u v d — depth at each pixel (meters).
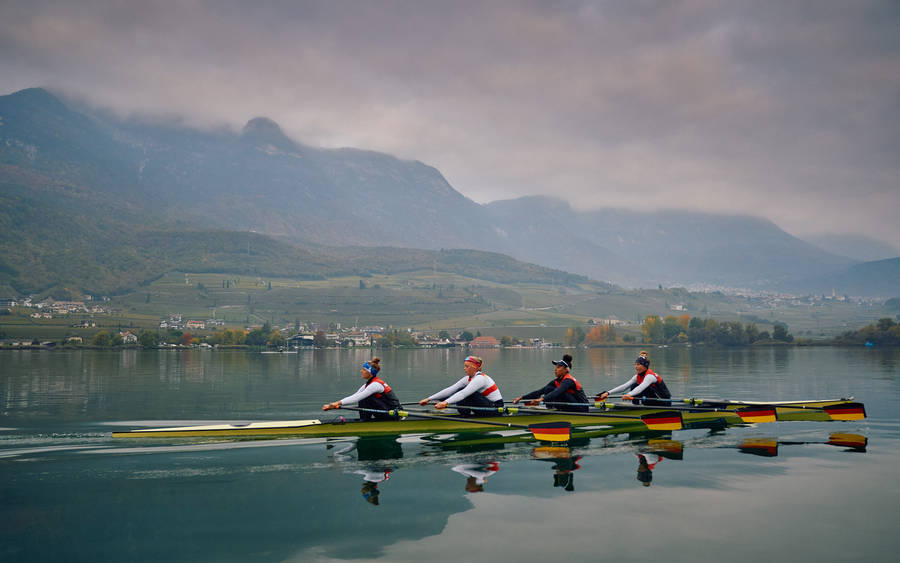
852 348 160.62
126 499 9.27
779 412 18.81
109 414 22.31
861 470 11.25
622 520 8.27
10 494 9.52
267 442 13.63
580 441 14.16
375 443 13.66
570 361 17.23
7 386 36.97
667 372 53.16
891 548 7.26
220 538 7.59
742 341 195.38
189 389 35.22
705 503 9.08
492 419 15.59
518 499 9.26
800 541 7.49
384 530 7.87
